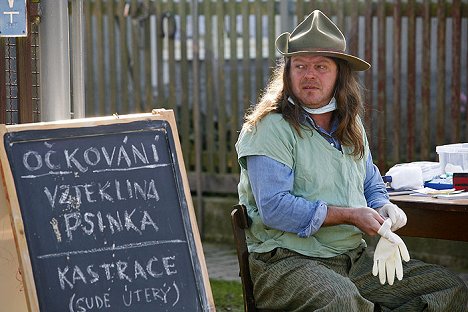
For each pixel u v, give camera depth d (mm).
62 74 7480
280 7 13312
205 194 14023
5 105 7746
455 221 7559
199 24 14023
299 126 7078
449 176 8461
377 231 6836
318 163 7098
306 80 7137
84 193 6332
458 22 12289
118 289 6242
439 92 12477
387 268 6895
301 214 6867
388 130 13305
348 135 7258
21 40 7719
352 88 7367
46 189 6242
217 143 14062
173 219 6492
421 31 13023
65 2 7480
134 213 6418
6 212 6641
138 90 14211
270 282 6984
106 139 6492
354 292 6680
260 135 7039
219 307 10289
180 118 14211
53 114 7461
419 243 12305
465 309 7414
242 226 7230
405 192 8055
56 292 6098
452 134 12445
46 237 6160
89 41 14305
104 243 6289
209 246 13453
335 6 12984
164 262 6387
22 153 6254
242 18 13539
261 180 6965
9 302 6727
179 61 14305
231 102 13750
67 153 6363
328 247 7152
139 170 6512
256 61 13492
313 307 6703
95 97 14477
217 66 13797
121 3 14117
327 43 7184
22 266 6035
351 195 7219
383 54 12664
